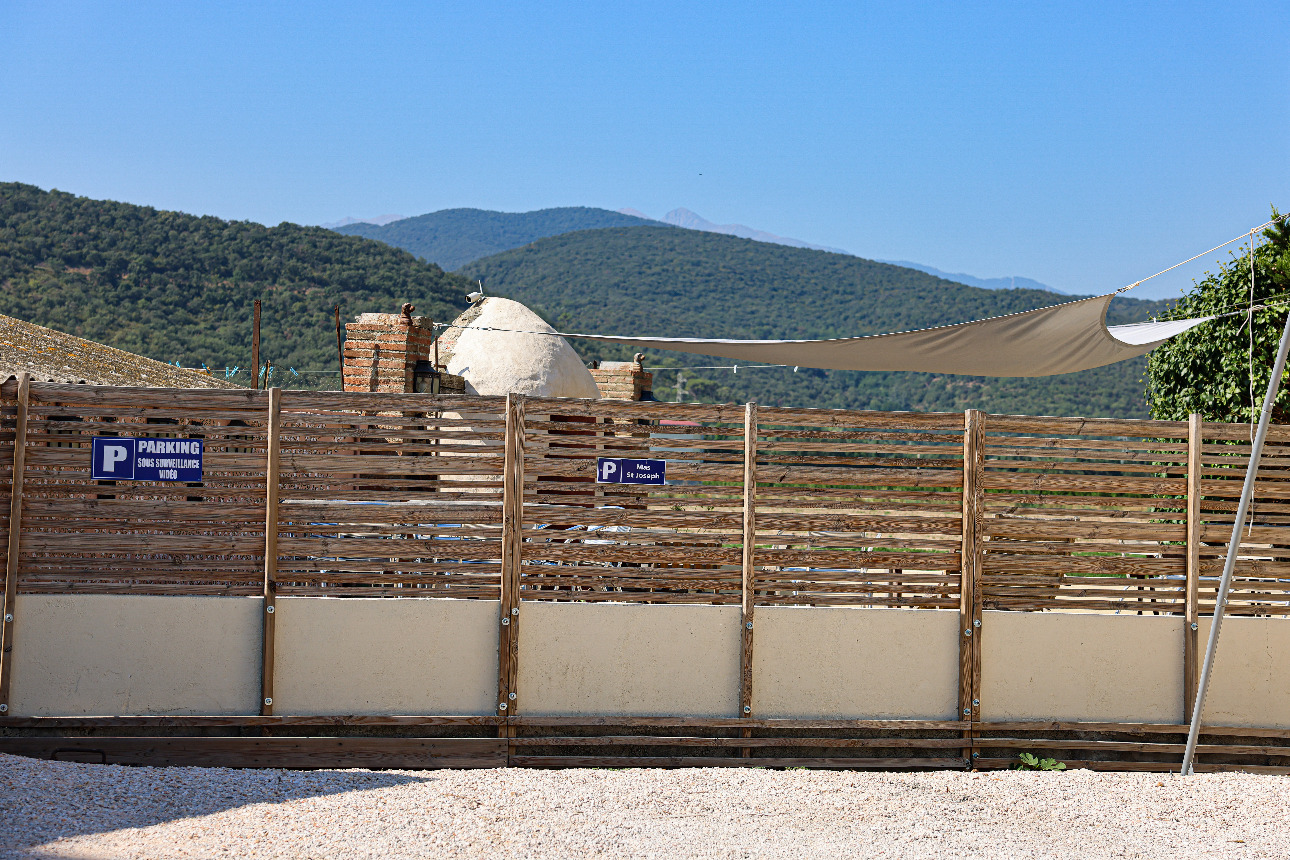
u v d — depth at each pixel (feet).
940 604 27.63
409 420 26.40
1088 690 27.99
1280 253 48.70
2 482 25.29
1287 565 28.35
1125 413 199.31
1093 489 28.09
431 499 26.40
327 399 26.12
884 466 27.63
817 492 27.50
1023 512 27.91
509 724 26.35
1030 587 27.91
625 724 26.63
